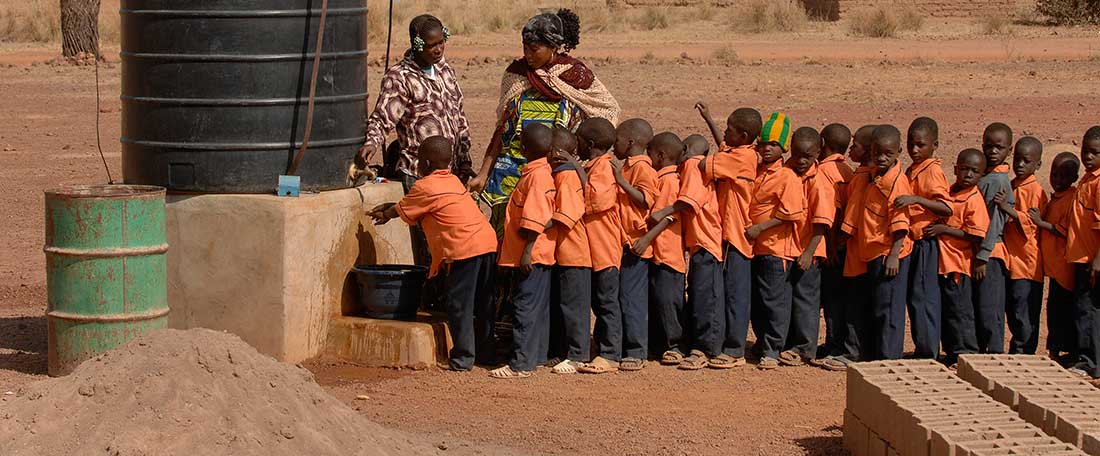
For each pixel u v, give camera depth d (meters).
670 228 7.96
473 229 7.79
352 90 8.23
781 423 6.94
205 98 7.79
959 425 5.68
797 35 34.19
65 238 7.28
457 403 7.27
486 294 7.96
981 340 8.07
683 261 8.05
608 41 32.59
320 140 8.06
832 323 8.21
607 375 7.89
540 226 7.64
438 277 8.59
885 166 7.78
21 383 7.45
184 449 5.42
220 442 5.47
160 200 7.48
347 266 8.29
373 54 27.66
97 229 7.23
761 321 8.22
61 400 5.73
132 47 7.93
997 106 20.41
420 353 7.93
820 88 22.62
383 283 8.12
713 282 8.00
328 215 8.04
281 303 7.77
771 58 27.83
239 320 7.89
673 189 7.89
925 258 7.90
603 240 7.91
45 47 32.19
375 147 8.24
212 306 7.94
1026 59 26.89
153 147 7.93
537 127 7.74
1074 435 5.75
